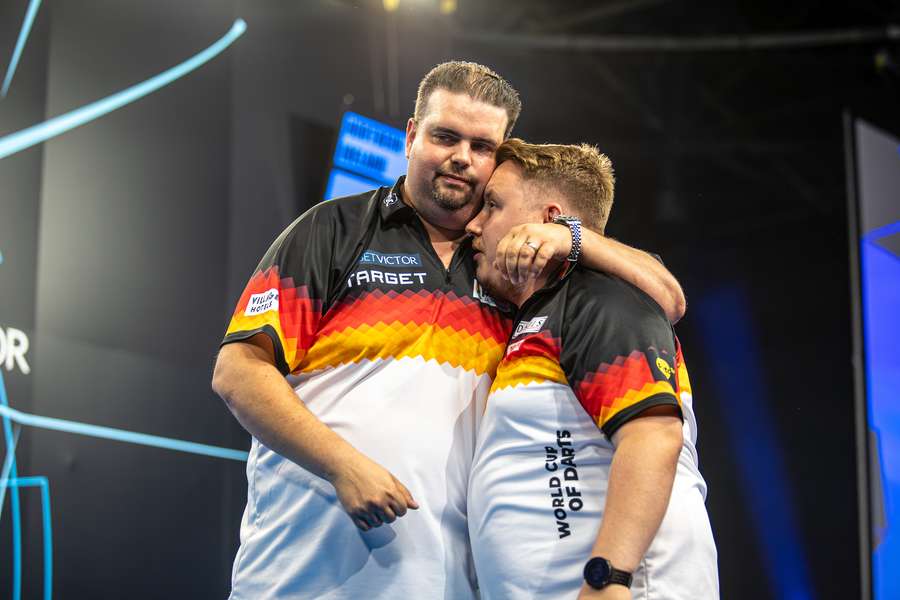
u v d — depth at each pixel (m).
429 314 2.14
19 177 3.47
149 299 3.80
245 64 4.29
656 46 7.18
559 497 1.87
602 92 7.84
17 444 3.32
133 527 3.62
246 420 1.98
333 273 2.15
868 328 6.30
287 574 2.01
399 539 2.00
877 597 5.82
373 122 4.76
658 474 1.76
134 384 3.71
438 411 2.08
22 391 3.37
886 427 6.12
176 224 3.93
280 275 2.10
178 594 3.73
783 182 8.64
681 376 2.09
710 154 8.35
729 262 9.07
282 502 2.06
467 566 2.05
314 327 2.11
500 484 1.92
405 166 4.87
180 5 4.07
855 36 7.09
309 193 4.45
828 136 8.12
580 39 7.11
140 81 3.88
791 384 8.85
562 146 2.19
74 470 3.47
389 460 2.03
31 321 3.42
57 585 3.36
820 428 8.70
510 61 7.39
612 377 1.84
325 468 1.90
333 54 4.68
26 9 3.57
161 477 3.74
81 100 3.69
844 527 8.43
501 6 7.05
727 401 8.98
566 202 2.12
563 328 1.95
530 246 1.92
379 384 2.08
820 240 8.82
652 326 1.90
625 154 8.27
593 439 1.90
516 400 1.94
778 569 8.53
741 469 8.86
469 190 2.21
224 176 4.13
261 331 2.02
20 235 3.45
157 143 3.91
